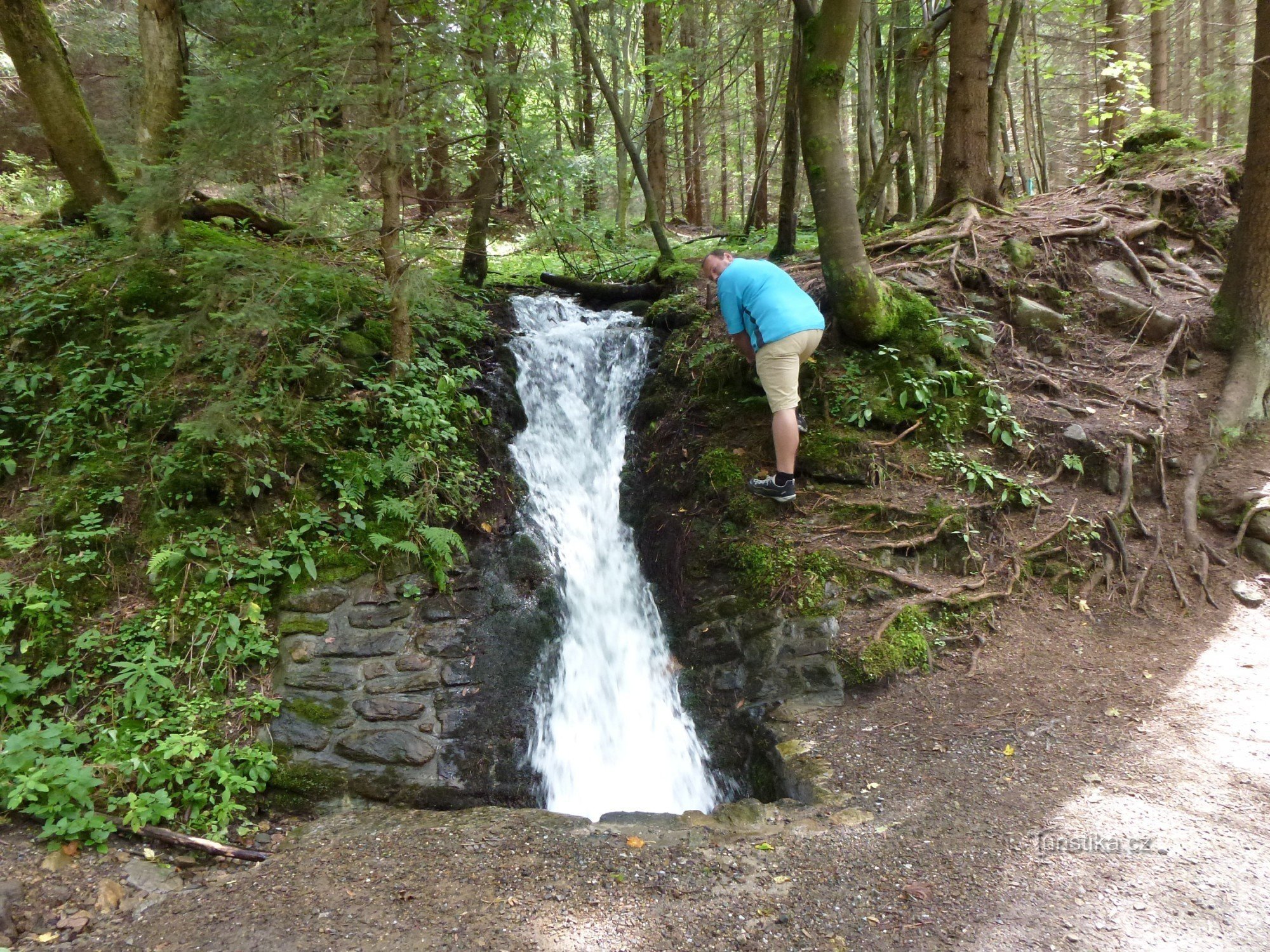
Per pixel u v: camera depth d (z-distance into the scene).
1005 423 5.77
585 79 12.42
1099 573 5.09
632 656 5.63
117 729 3.86
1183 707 3.90
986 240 7.20
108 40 10.27
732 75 12.57
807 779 3.79
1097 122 12.63
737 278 5.18
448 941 2.72
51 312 5.55
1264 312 6.12
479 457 6.03
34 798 3.27
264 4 5.04
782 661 4.71
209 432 4.62
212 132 4.95
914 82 9.21
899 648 4.57
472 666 4.85
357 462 5.31
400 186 5.83
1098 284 6.97
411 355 5.94
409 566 5.08
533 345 6.91
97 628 4.22
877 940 2.61
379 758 4.25
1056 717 3.97
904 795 3.50
